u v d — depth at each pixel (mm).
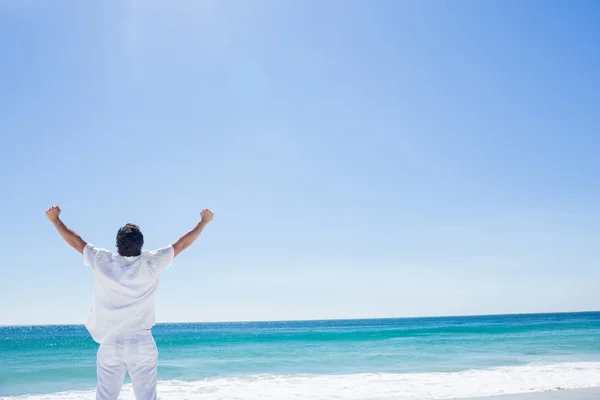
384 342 24328
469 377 10938
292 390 9469
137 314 3006
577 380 10148
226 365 14883
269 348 21328
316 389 9570
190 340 27703
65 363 16109
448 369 13039
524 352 17609
